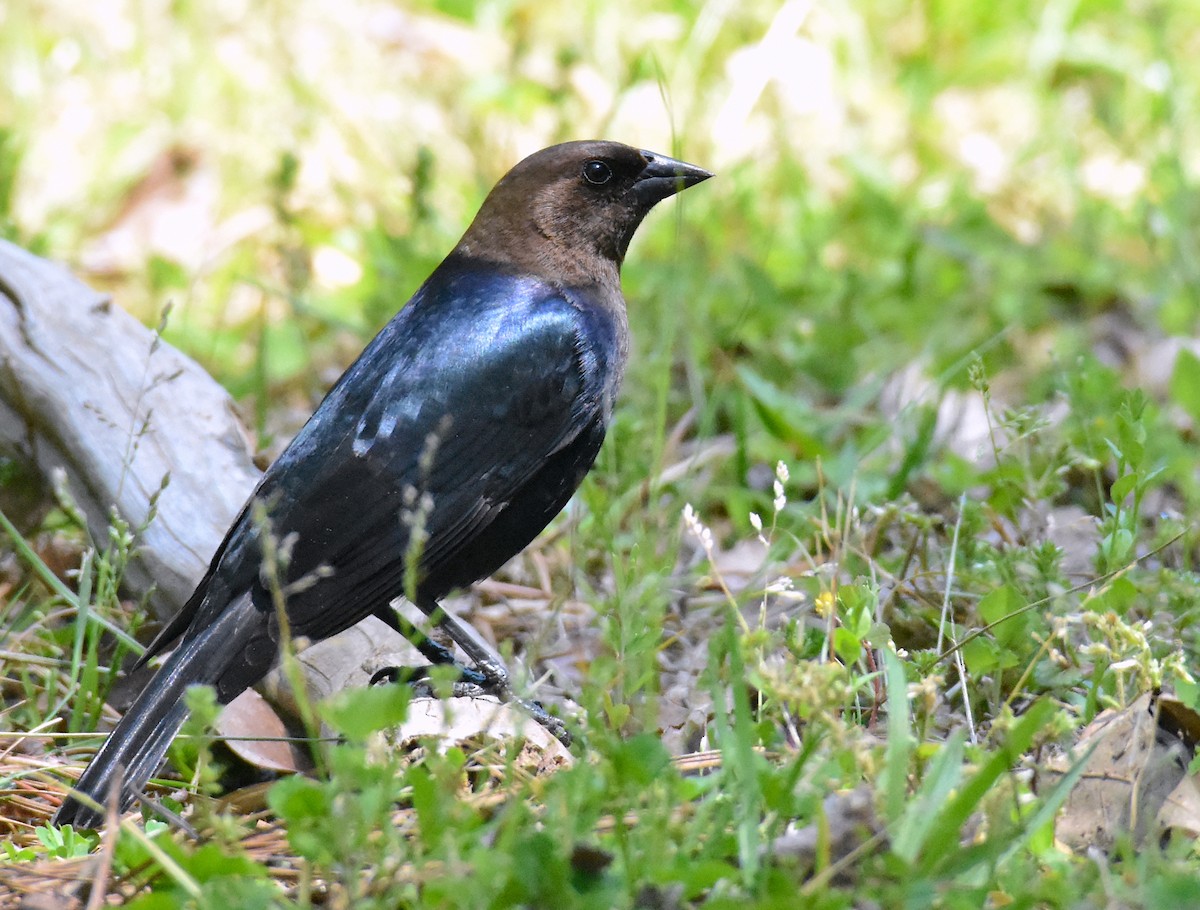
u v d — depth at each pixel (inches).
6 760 293.1
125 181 605.6
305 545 299.9
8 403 371.2
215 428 375.9
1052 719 231.3
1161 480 391.5
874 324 533.0
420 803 210.4
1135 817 228.7
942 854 204.1
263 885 211.8
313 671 323.9
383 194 604.4
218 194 607.8
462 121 636.1
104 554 346.6
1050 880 204.4
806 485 424.5
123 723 273.3
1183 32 714.8
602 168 349.7
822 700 222.2
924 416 413.7
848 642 254.4
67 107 650.2
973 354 370.3
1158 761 236.7
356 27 714.2
